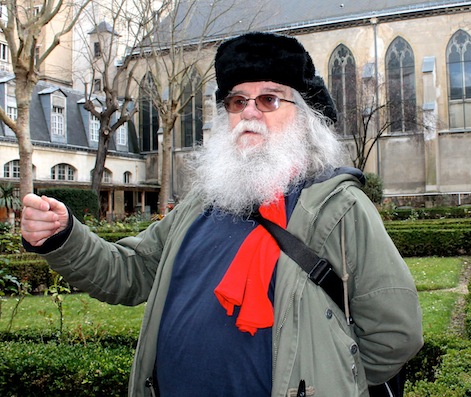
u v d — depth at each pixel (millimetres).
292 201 2189
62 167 36656
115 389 4504
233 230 2238
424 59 36469
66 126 38219
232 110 2445
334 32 38656
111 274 2461
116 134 42594
